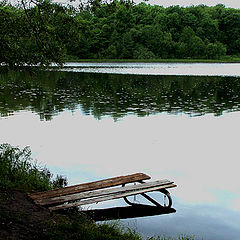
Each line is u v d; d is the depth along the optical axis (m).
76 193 6.95
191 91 24.08
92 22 82.50
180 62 79.38
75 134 11.98
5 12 8.38
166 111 16.33
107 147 10.59
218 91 24.14
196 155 9.90
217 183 7.95
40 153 9.91
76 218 6.16
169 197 6.98
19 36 8.62
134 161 9.36
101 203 7.12
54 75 37.50
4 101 18.73
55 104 18.00
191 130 12.73
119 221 6.24
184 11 98.12
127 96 21.38
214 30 97.38
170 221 6.25
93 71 45.00
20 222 5.37
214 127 13.20
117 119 14.45
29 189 7.15
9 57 8.55
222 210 6.66
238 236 5.71
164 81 31.30
